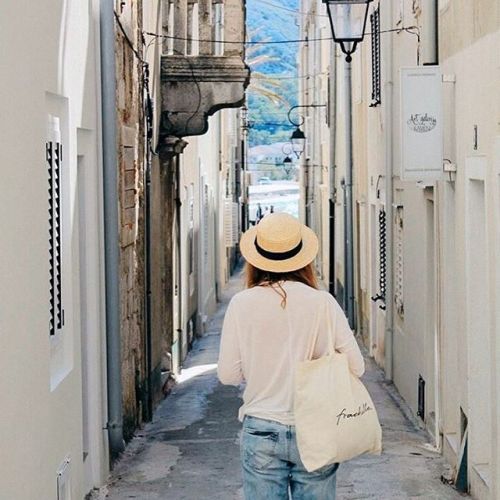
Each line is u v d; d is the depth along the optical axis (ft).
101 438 34.94
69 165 30.07
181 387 60.75
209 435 44.34
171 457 39.14
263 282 20.21
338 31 48.44
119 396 36.78
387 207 58.03
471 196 33.35
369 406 19.74
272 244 20.15
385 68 58.44
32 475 23.94
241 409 20.47
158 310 55.06
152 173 53.47
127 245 42.75
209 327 96.99
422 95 35.91
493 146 29.27
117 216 37.09
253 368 19.93
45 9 26.40
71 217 30.01
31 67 24.41
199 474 36.04
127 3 43.65
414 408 48.80
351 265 82.64
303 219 176.45
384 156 60.49
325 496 20.15
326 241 129.49
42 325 25.27
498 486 28.96
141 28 47.60
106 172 36.27
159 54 56.44
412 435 44.11
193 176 83.41
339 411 19.38
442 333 39.65
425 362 44.80
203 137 95.55
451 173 36.70
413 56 48.96
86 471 33.71
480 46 31.37
